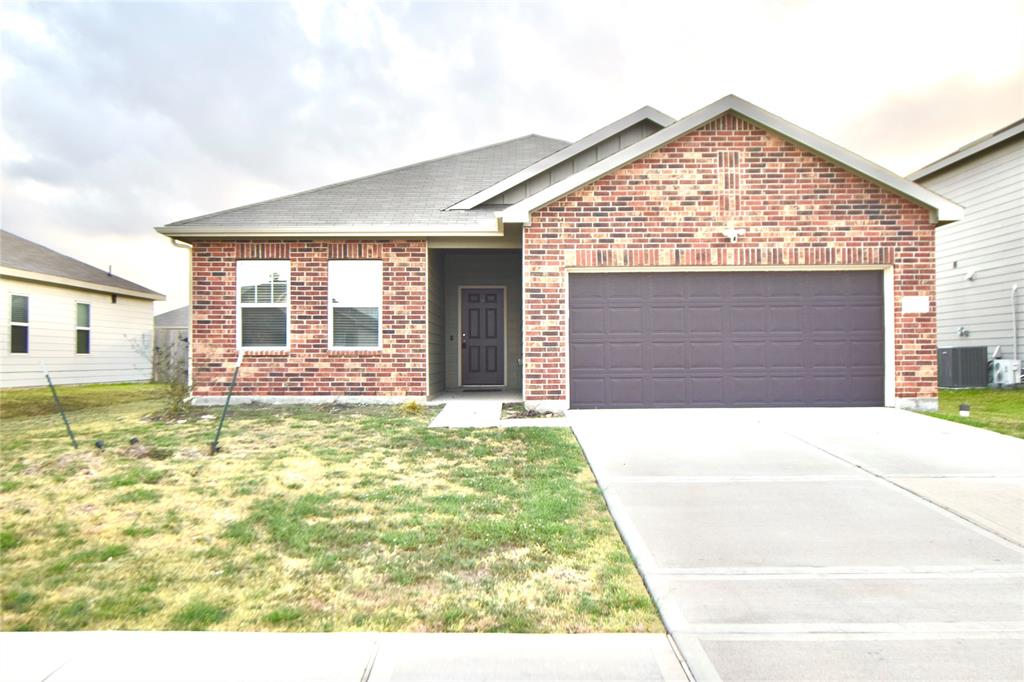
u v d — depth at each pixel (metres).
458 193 12.08
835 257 9.09
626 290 9.34
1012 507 4.55
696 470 5.63
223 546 3.80
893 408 9.08
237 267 10.48
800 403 9.24
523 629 2.76
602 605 3.00
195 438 7.23
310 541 3.86
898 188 8.94
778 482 5.23
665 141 9.04
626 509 4.51
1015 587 3.20
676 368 9.30
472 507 4.55
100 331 17.53
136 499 4.76
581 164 11.61
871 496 4.83
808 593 3.14
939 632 2.73
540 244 9.21
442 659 2.49
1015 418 8.55
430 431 7.57
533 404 9.16
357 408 9.80
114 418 9.12
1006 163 13.74
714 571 3.42
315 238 10.41
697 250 9.14
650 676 2.38
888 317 9.18
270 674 2.38
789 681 2.35
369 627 2.78
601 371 9.30
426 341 10.45
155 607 2.98
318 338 10.45
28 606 2.99
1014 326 13.51
